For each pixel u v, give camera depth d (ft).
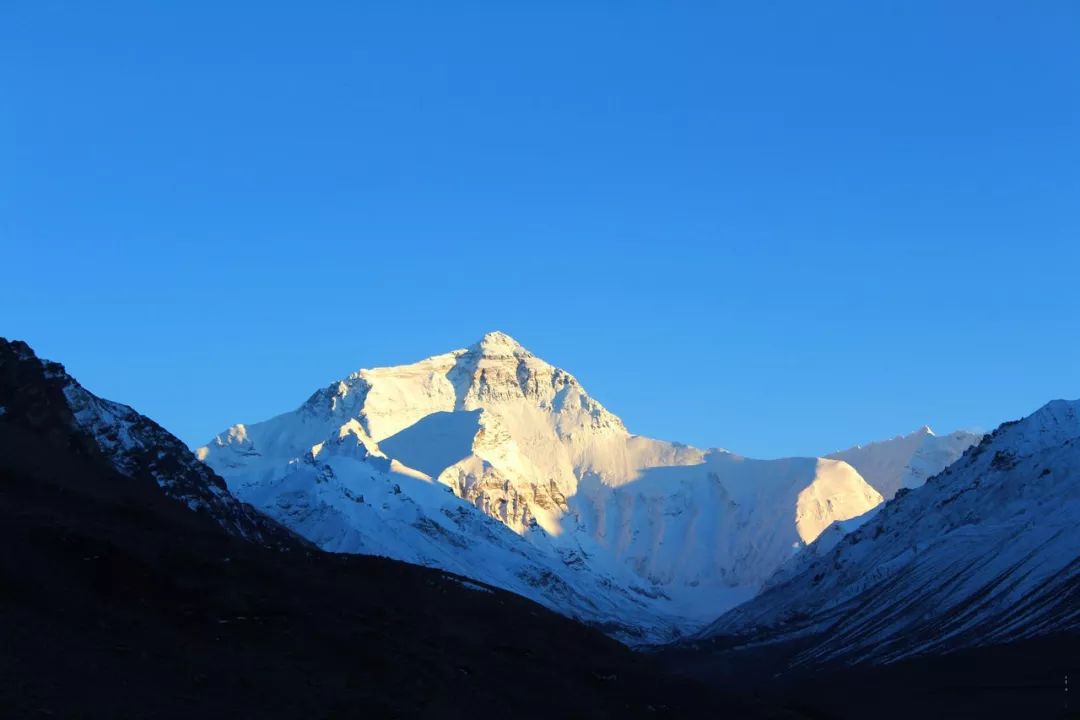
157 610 362.74
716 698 514.68
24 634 318.04
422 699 377.91
